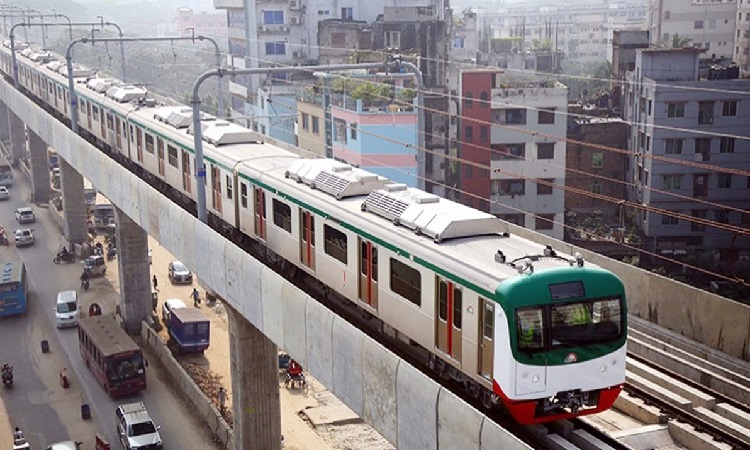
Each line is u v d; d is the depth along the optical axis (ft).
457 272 54.95
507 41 310.04
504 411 56.03
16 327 147.54
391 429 54.08
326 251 73.46
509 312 49.98
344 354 58.65
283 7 244.83
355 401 58.23
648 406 61.77
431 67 209.56
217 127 104.68
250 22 244.22
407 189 70.03
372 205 68.64
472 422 45.29
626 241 163.32
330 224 72.02
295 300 65.16
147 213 103.30
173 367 125.70
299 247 78.43
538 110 163.63
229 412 113.80
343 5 247.91
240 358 92.58
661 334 73.00
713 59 187.62
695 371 65.62
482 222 60.64
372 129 155.02
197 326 132.67
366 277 67.21
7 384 124.06
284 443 105.60
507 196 172.14
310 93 177.99
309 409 114.52
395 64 83.56
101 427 112.16
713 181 158.10
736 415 59.31
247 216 89.92
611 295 52.39
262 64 245.86
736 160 156.66
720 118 155.84
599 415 63.10
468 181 171.94
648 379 66.44
